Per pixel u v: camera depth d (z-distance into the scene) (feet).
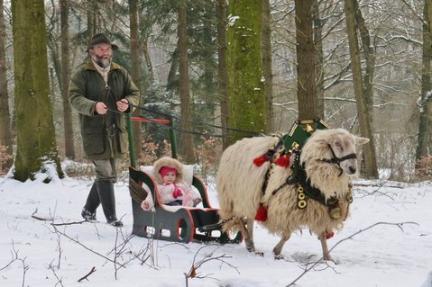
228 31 37.52
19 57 44.93
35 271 16.89
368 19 95.71
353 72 62.34
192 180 26.89
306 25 51.42
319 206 20.97
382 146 79.61
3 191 41.50
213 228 23.98
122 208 35.45
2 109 69.77
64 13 82.64
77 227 26.48
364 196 43.24
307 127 21.89
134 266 17.85
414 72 95.81
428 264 21.94
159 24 86.28
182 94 75.25
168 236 24.66
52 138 45.73
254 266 19.69
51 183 44.06
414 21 96.22
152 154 73.26
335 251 24.23
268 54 59.62
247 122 36.83
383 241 27.09
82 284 15.53
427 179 61.77
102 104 26.32
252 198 22.16
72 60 102.47
